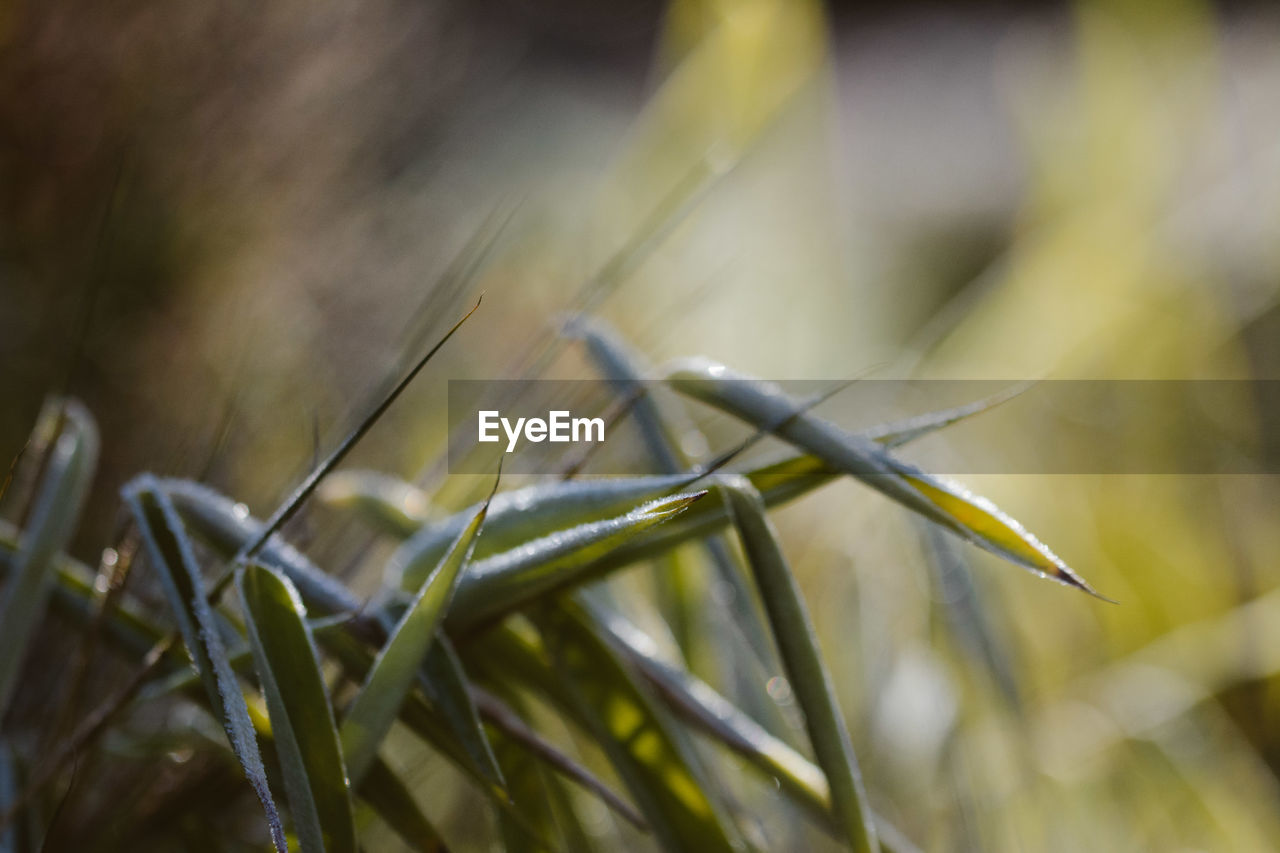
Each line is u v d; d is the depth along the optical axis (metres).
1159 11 1.42
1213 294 1.40
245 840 0.62
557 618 0.55
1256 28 2.54
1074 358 1.37
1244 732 1.05
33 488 0.57
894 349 1.41
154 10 1.28
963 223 2.97
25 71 1.19
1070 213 1.45
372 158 1.55
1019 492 1.14
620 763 0.54
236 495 0.71
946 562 0.69
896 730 0.82
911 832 0.78
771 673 0.59
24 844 0.56
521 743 0.54
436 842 0.53
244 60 1.36
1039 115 1.55
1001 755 0.77
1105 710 0.92
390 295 1.28
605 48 4.38
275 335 1.13
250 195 1.34
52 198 1.20
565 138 2.45
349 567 0.59
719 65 1.16
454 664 0.52
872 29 6.38
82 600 0.56
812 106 1.34
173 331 1.11
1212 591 1.18
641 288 0.99
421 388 0.96
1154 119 1.42
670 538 0.54
